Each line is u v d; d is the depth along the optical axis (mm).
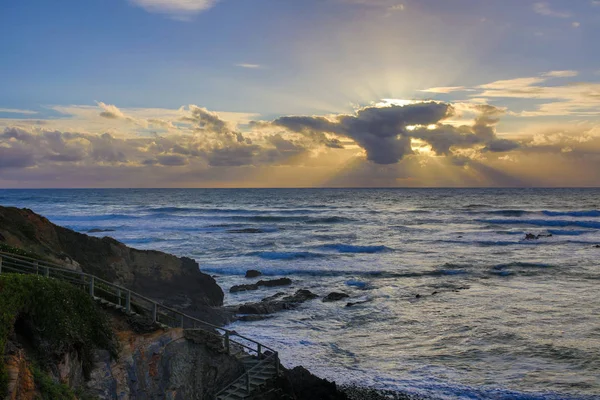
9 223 26031
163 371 18156
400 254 62719
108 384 16109
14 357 12484
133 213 127125
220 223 103188
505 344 28250
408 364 25750
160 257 35188
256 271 50594
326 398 20969
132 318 18328
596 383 22797
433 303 38000
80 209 141750
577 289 41750
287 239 78062
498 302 37781
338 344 29047
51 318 14688
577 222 93625
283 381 20891
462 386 22828
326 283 46531
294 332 31406
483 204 159875
